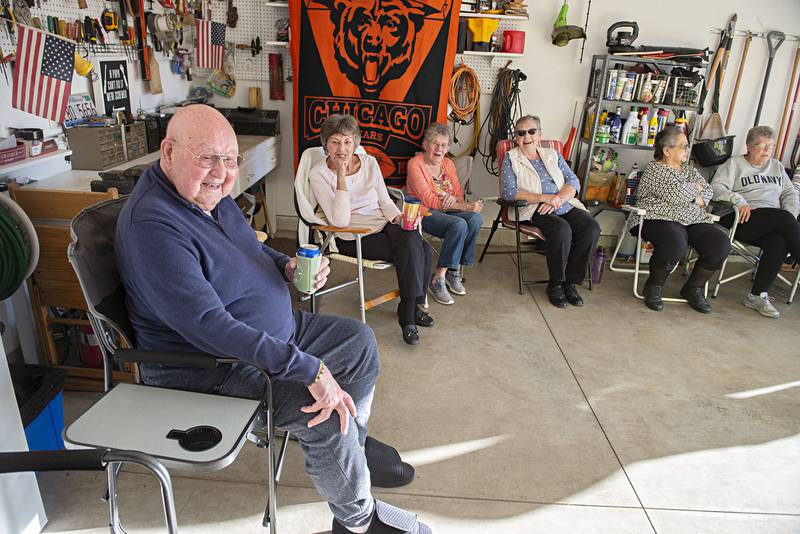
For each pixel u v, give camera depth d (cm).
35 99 232
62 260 217
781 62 435
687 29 426
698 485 210
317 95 405
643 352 309
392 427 233
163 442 125
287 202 466
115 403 140
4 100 238
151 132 329
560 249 351
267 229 449
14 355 240
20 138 241
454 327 325
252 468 205
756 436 242
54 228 212
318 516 185
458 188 378
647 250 442
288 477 201
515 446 226
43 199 210
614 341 320
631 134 416
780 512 199
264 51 425
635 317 353
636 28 397
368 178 313
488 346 305
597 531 186
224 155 146
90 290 140
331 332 181
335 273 393
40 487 189
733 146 449
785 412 260
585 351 306
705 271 363
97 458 107
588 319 346
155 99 372
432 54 396
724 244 352
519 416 246
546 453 223
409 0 385
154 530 174
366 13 387
